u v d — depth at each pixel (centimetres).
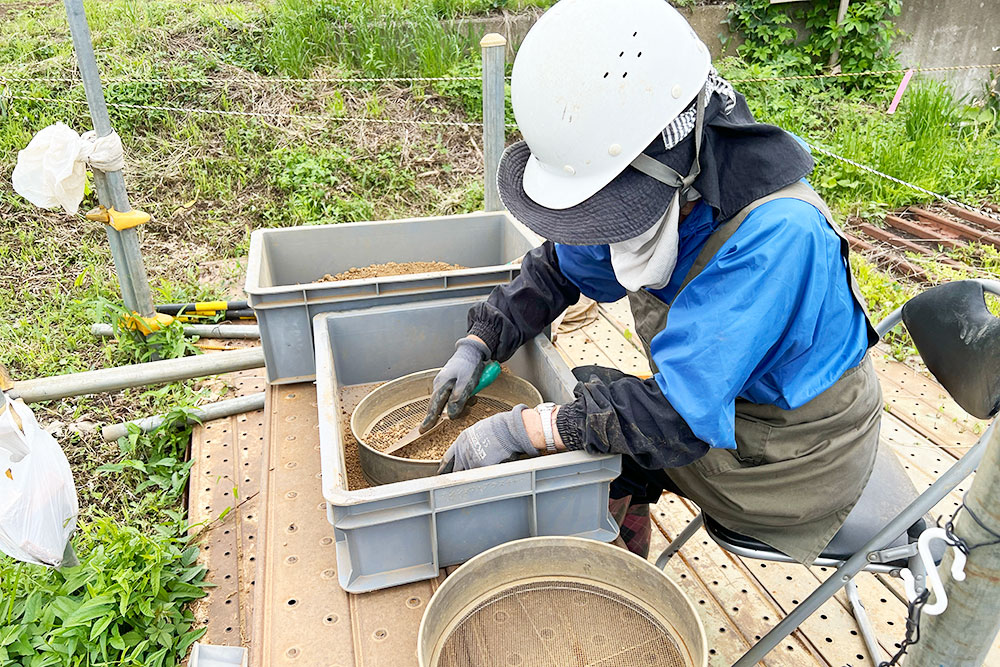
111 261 466
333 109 586
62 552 217
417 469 177
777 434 154
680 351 140
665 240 142
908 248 479
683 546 230
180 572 238
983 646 121
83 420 346
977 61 742
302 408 228
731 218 143
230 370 294
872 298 379
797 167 141
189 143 547
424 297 236
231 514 265
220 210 514
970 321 131
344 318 229
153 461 308
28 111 541
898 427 278
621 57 132
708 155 137
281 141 559
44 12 667
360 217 520
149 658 208
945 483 130
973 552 113
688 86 133
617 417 148
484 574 154
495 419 161
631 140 134
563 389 198
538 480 159
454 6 682
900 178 557
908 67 739
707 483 162
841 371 147
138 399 359
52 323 411
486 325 198
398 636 152
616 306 366
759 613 205
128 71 577
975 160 596
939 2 716
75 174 325
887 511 162
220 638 219
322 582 167
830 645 194
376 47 625
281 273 281
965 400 133
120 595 215
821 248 136
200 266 471
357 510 151
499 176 159
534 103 139
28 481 206
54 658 209
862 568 149
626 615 152
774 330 134
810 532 158
